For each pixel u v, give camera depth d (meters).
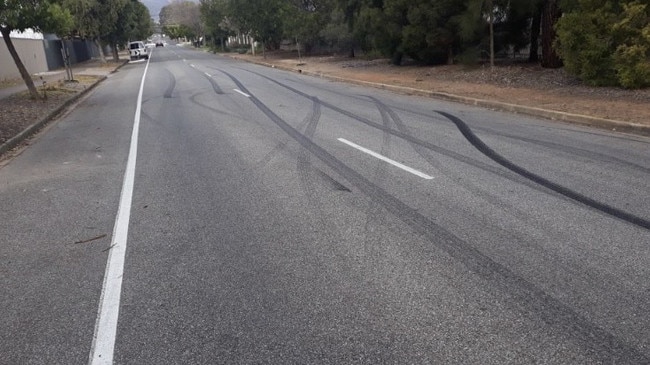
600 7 13.70
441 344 3.34
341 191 6.52
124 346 3.48
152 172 7.91
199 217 5.84
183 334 3.59
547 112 11.39
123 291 4.22
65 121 14.05
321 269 4.44
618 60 13.14
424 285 4.10
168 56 59.66
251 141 9.82
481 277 4.20
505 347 3.29
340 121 11.66
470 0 19.03
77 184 7.48
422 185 6.64
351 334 3.50
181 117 13.26
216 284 4.26
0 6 15.62
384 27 24.31
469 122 11.07
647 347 3.25
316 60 35.97
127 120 13.30
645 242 4.72
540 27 19.50
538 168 7.25
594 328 3.46
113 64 44.47
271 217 5.72
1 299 4.20
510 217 5.44
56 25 18.00
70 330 3.72
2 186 7.64
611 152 8.05
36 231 5.69
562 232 5.00
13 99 18.25
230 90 19.17
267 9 42.19
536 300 3.82
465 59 20.67
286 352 3.34
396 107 13.65
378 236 5.09
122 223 5.77
